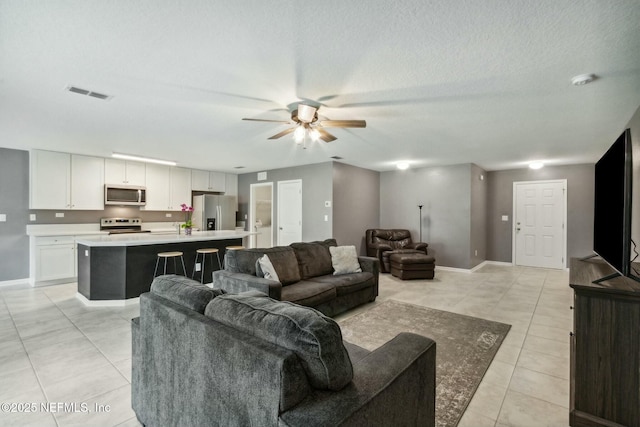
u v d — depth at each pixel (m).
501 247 6.84
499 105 2.79
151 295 1.61
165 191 6.38
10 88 2.46
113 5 1.50
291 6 1.50
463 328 3.08
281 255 3.48
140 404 1.64
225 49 1.91
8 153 4.69
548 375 2.21
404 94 2.57
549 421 1.73
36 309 3.57
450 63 2.06
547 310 3.66
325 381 0.96
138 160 5.80
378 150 4.86
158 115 3.12
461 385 2.07
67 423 1.67
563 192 6.17
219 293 1.46
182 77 2.28
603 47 1.84
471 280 5.28
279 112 3.03
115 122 3.37
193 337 1.25
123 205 5.92
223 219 6.84
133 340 1.71
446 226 6.24
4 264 4.67
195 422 1.24
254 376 0.97
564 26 1.65
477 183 6.31
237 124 3.44
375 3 1.48
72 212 5.35
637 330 1.56
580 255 5.99
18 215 4.79
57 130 3.67
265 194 7.68
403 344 1.34
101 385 2.03
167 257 4.25
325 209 5.98
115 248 3.82
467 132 3.72
